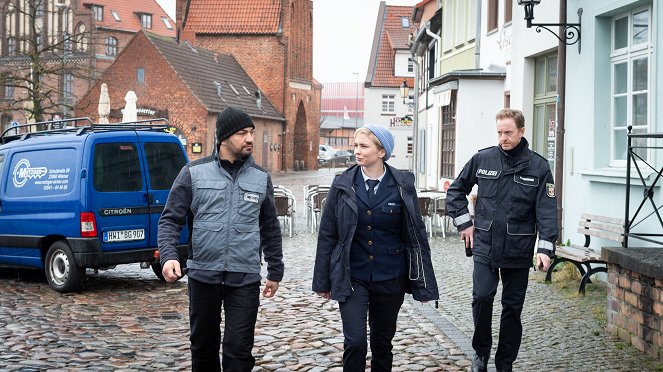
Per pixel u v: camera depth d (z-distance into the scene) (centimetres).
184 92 5450
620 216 1110
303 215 2720
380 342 568
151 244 1174
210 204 557
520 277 661
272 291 585
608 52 1173
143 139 1180
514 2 1579
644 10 1077
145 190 1170
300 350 769
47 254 1150
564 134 1295
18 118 7700
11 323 907
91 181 1120
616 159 1163
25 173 1191
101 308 1011
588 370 677
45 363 717
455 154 2281
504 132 649
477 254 659
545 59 1480
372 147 553
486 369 667
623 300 785
